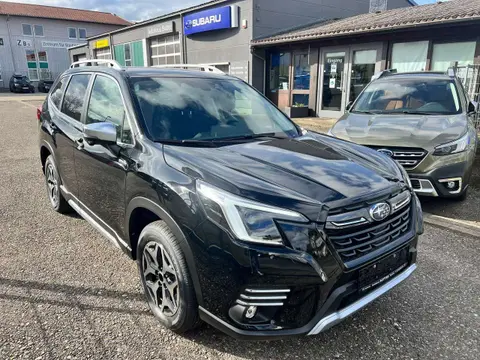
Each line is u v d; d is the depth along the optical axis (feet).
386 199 7.98
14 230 13.94
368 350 8.16
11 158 25.73
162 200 7.98
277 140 10.63
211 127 10.51
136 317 9.07
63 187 14.14
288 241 6.81
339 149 10.46
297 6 53.88
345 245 7.26
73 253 12.23
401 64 38.86
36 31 143.84
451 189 15.62
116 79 11.02
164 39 66.69
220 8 52.60
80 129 12.01
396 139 16.03
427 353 8.07
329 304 7.11
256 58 51.24
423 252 12.59
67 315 9.09
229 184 7.27
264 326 7.00
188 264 7.54
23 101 78.28
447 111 18.45
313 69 46.60
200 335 8.50
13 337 8.27
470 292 10.28
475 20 31.27
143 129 9.53
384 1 58.70
